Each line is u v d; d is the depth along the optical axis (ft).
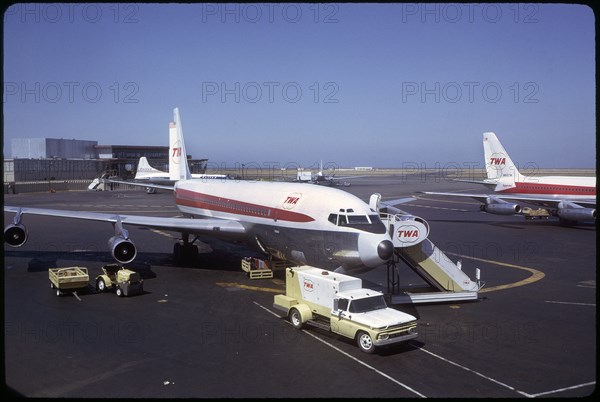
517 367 46.91
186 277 85.51
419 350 51.42
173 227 85.25
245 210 87.71
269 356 49.44
